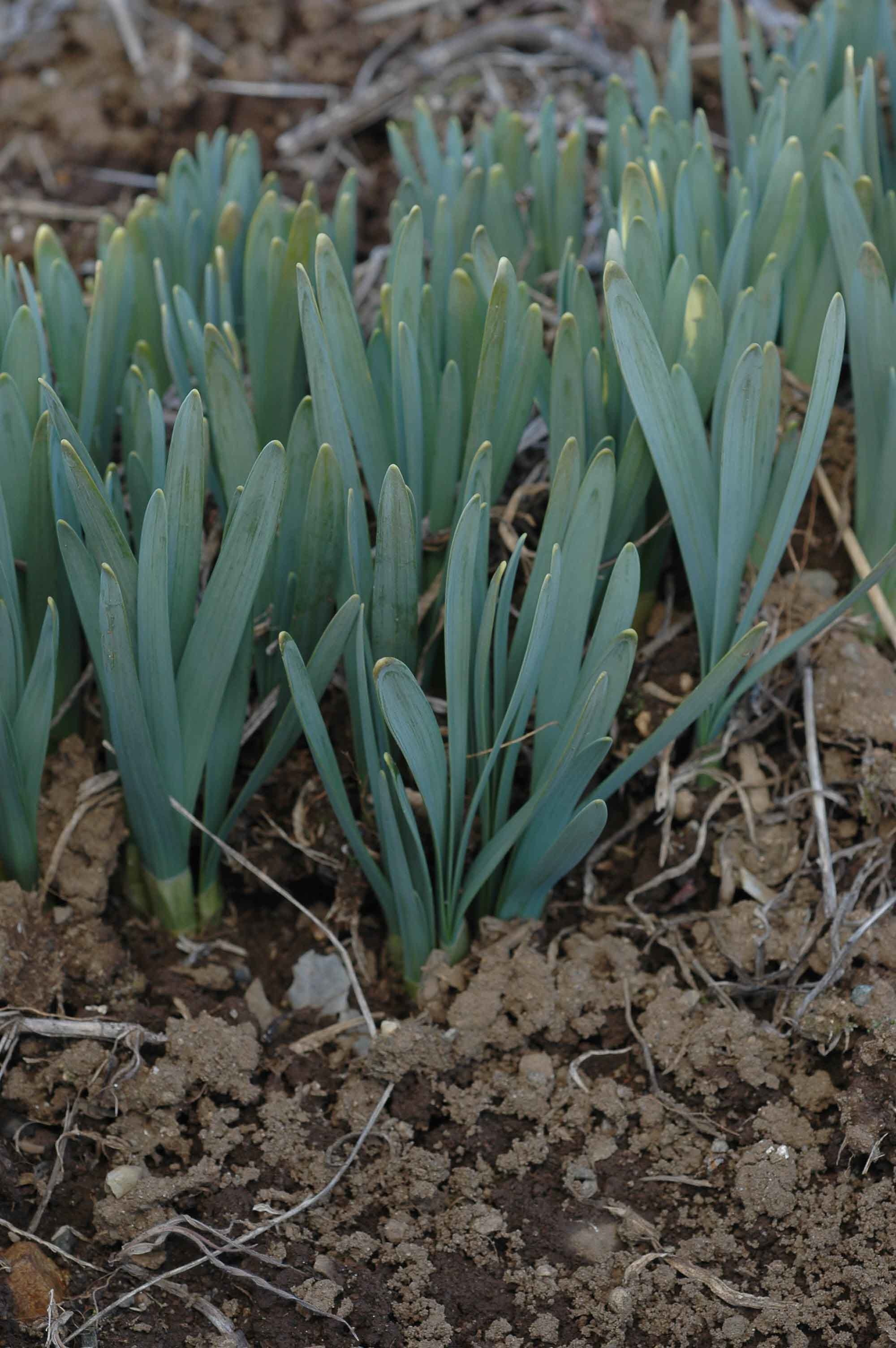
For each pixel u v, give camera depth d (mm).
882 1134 543
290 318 580
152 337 620
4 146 739
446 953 572
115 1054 559
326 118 741
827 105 638
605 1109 556
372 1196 551
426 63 748
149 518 525
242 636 550
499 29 750
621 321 537
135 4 758
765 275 570
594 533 541
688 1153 553
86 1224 549
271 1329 534
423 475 572
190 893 582
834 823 585
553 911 588
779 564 607
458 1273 542
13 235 727
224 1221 543
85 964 568
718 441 564
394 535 537
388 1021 573
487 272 574
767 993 571
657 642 600
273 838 596
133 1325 533
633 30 745
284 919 596
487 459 543
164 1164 555
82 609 548
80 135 736
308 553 552
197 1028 561
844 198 570
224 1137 552
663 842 583
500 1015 565
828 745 589
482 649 545
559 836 551
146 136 741
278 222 592
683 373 549
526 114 734
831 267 595
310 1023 578
